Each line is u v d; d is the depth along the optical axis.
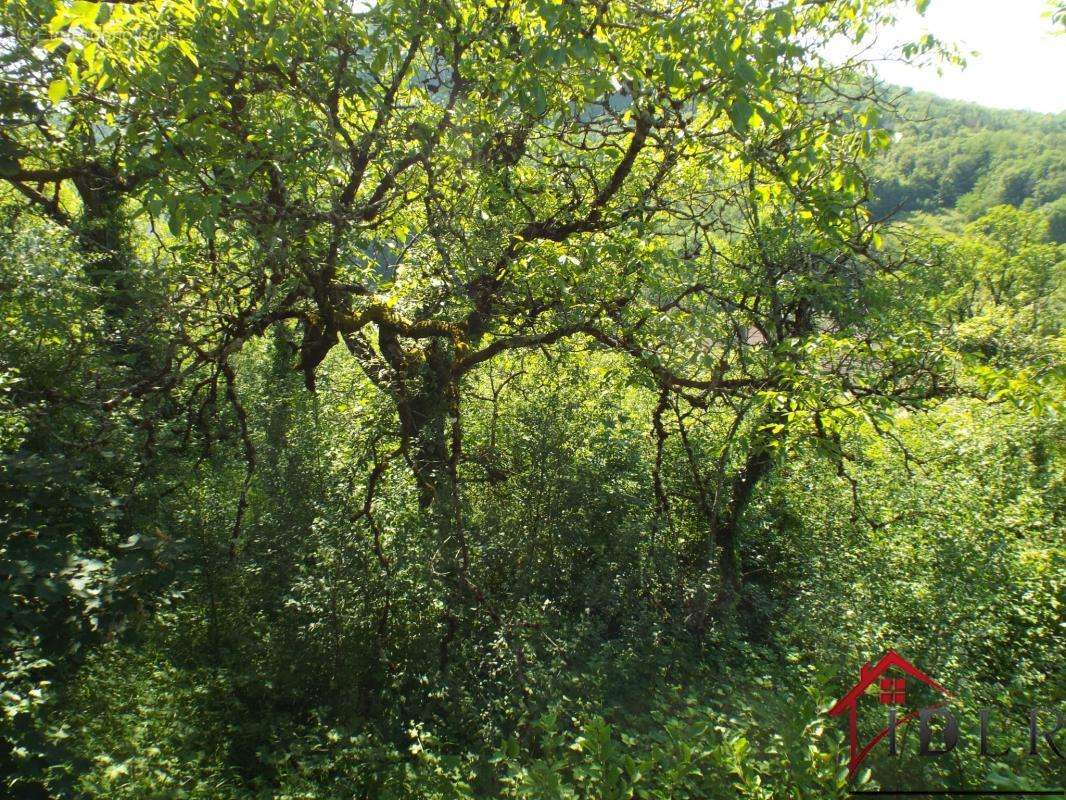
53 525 5.52
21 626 5.09
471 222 5.92
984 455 8.53
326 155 4.97
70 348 5.79
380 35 5.28
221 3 4.48
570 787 4.18
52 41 3.75
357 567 6.22
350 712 5.99
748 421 7.61
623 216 6.32
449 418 6.39
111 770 4.75
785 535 8.79
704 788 4.43
